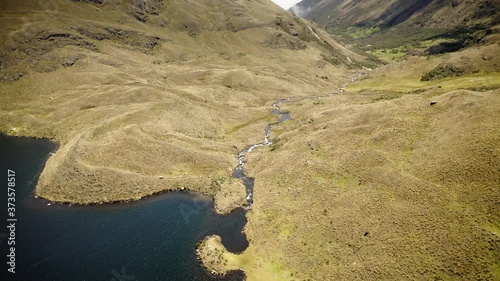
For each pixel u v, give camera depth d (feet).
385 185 187.93
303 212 192.95
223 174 253.85
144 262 169.58
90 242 183.52
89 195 224.12
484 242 140.46
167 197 229.04
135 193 228.43
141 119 309.83
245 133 331.36
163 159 263.70
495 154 173.58
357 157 216.13
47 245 180.65
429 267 139.85
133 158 258.78
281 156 256.32
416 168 192.75
